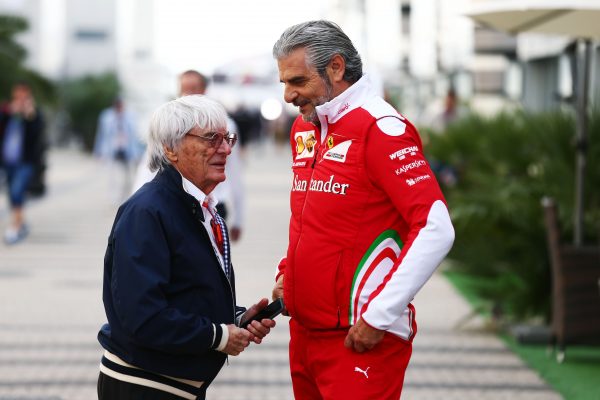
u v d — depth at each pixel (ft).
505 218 40.57
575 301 34.78
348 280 18.02
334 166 18.04
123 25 237.04
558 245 34.86
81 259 59.47
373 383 18.06
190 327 17.03
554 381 32.60
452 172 55.98
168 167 17.67
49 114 181.88
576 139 36.76
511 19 33.94
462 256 42.91
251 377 32.63
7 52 81.92
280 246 65.67
